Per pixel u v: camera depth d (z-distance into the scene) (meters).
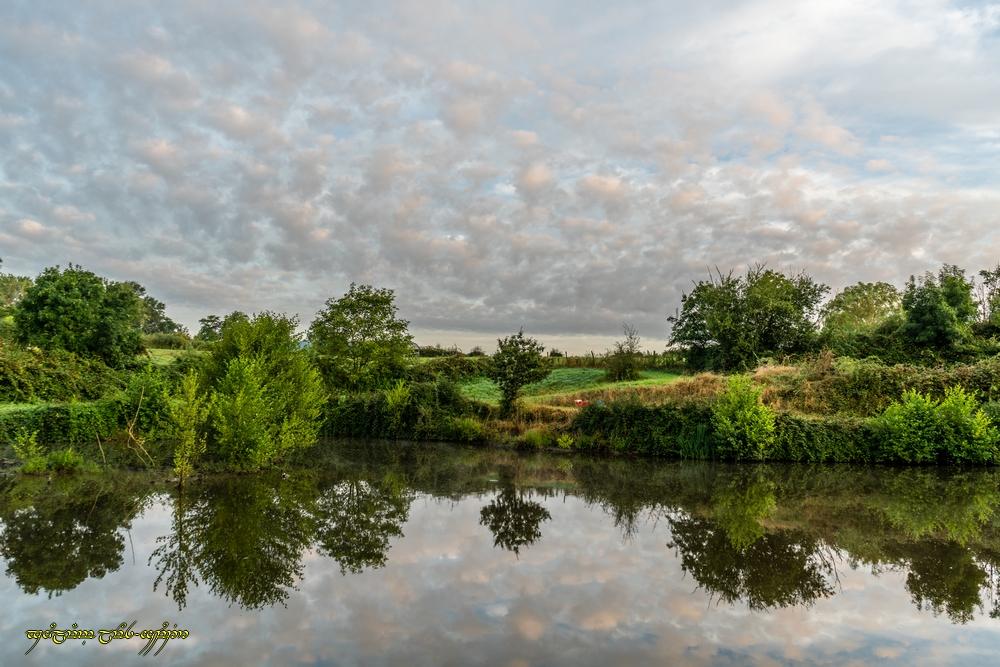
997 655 5.79
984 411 20.28
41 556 8.29
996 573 8.34
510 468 17.80
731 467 18.38
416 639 5.86
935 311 31.91
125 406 18.25
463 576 7.87
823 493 14.29
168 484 13.03
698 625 6.38
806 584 7.78
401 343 30.73
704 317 34.69
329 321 30.28
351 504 12.21
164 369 25.92
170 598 6.90
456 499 13.16
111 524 9.93
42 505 10.96
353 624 6.22
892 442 19.09
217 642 5.74
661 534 10.27
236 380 15.29
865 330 35.78
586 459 19.78
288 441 15.84
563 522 11.11
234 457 15.05
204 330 40.88
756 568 8.41
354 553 8.84
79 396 21.05
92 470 13.96
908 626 6.48
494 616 6.50
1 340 22.05
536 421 23.69
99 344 25.44
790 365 28.19
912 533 10.48
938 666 5.54
